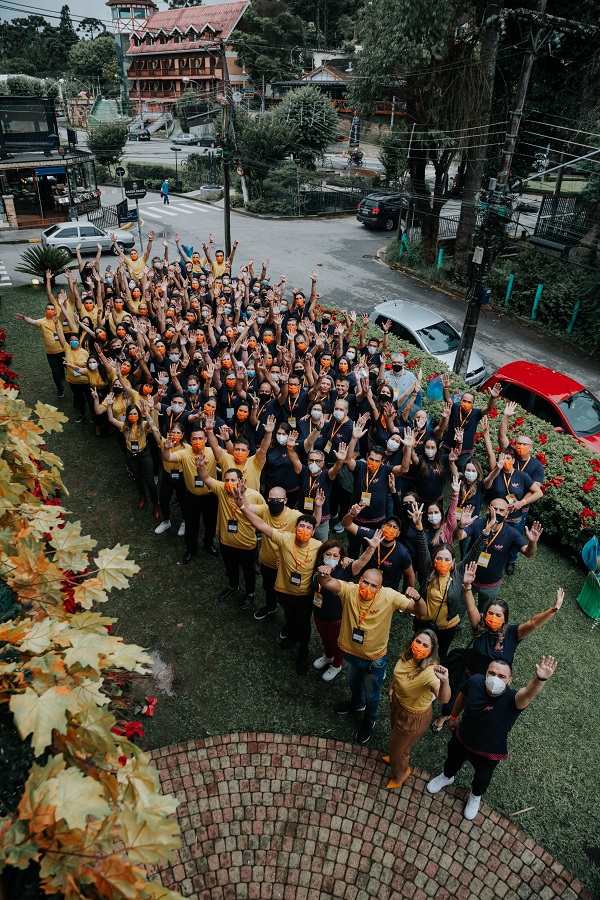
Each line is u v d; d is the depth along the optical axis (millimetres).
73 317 11102
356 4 61531
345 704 5887
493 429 9820
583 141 18688
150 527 8422
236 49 51875
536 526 6105
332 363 10055
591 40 17688
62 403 11609
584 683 6453
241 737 5641
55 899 2447
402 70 18891
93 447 10305
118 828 2395
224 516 6562
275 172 32531
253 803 5105
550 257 17969
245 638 6715
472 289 11961
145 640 6617
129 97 64625
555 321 18781
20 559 2982
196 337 10375
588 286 17672
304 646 6176
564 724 6000
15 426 3627
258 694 6082
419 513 6031
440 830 4984
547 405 10508
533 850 4891
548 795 5336
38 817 2062
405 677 4734
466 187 20625
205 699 6004
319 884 4594
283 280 13031
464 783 5363
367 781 5316
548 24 10477
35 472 3711
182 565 7738
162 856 2287
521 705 4469
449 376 11484
